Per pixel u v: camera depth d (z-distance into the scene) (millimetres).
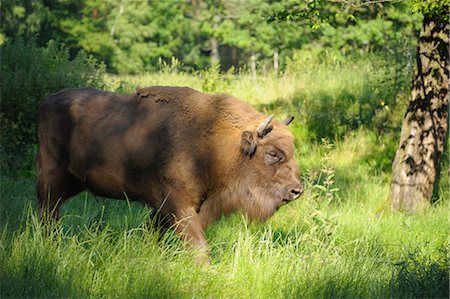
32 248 23984
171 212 27391
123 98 28781
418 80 39188
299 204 34594
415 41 69000
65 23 126812
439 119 39062
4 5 122188
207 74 60031
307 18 39094
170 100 27938
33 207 33750
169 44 129375
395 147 51438
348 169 48438
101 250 24812
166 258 25391
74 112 28781
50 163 29266
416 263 25688
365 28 85062
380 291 23875
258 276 24375
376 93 59875
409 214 38562
